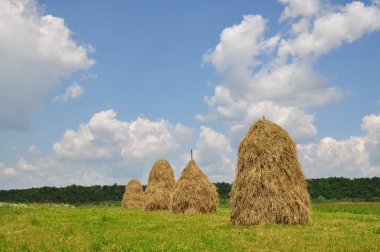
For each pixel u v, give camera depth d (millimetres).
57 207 38812
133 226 19766
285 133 20406
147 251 12641
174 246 13289
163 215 27406
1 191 80125
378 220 22406
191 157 30672
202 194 29438
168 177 37969
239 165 20109
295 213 19078
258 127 20234
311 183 82750
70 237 15883
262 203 19266
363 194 73875
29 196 76812
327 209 37000
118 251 12734
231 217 19859
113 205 60469
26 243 14516
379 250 12172
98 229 18578
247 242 13859
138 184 46812
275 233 15867
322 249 12383
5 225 20562
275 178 19391
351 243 13422
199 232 16859
